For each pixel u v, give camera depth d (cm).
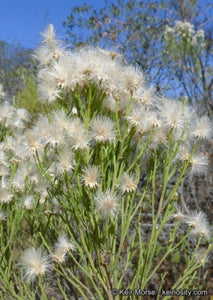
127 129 21
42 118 22
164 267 50
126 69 22
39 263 21
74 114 21
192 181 60
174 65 94
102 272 21
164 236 54
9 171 33
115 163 21
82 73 20
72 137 20
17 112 36
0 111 34
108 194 20
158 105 22
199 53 92
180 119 21
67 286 31
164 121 22
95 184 20
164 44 107
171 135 22
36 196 29
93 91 21
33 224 30
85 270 22
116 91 21
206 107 81
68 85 20
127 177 21
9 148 33
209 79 92
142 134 21
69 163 20
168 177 22
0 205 29
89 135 20
